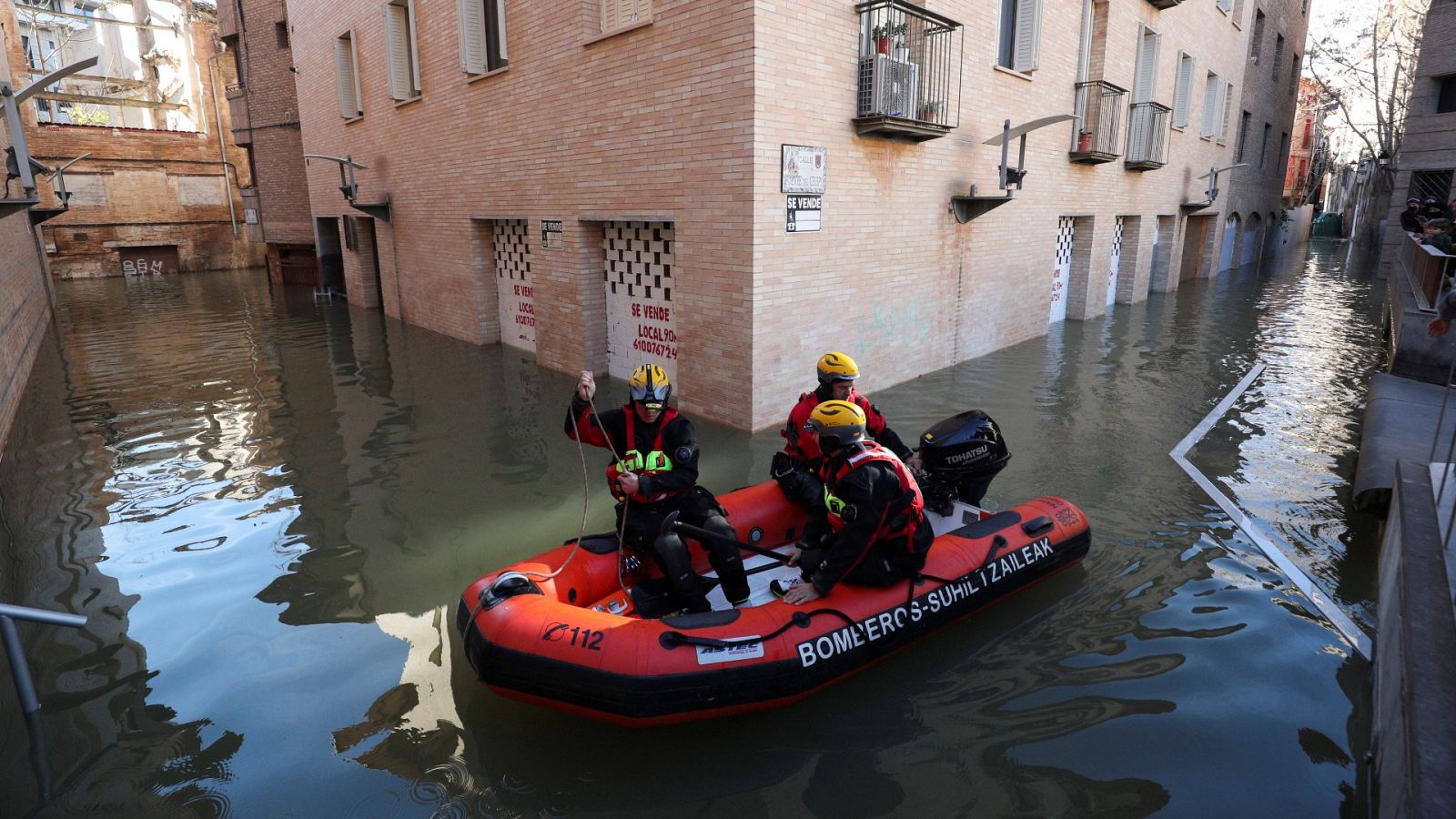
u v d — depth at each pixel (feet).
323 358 36.42
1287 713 11.17
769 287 22.74
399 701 11.72
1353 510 18.24
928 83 26.61
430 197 39.63
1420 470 14.23
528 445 23.40
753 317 22.50
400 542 17.07
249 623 13.88
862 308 26.48
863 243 25.85
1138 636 13.19
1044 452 22.22
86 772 10.27
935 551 13.50
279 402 28.76
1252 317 46.96
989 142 29.09
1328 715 11.13
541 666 10.78
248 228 70.85
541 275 31.89
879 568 12.30
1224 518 17.84
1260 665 12.31
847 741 10.80
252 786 9.98
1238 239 78.69
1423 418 20.44
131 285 72.54
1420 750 7.36
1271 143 84.28
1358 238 128.57
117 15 90.68
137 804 9.72
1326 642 12.93
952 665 12.48
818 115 23.02
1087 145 38.55
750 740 10.84
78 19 81.51
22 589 15.23
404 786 9.97
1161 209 52.75
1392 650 10.39
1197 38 51.31
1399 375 25.41
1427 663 8.59
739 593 13.10
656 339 28.02
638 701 10.50
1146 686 11.83
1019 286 36.24
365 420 26.27
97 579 15.57
